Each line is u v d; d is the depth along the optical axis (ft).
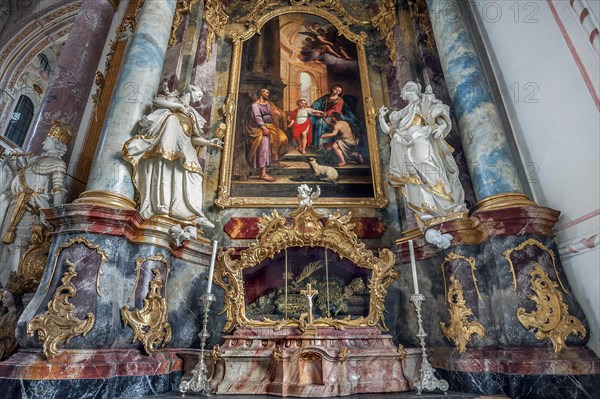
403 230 14.11
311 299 10.75
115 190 10.41
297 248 12.50
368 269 12.28
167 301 11.08
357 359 9.87
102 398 8.10
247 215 14.21
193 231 11.25
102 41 17.56
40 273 11.75
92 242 9.29
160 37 13.30
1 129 32.37
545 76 11.32
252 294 12.08
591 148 9.44
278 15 19.33
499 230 10.07
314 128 16.19
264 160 15.34
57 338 8.18
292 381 9.10
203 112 15.52
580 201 9.71
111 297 9.20
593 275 9.04
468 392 9.34
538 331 9.00
